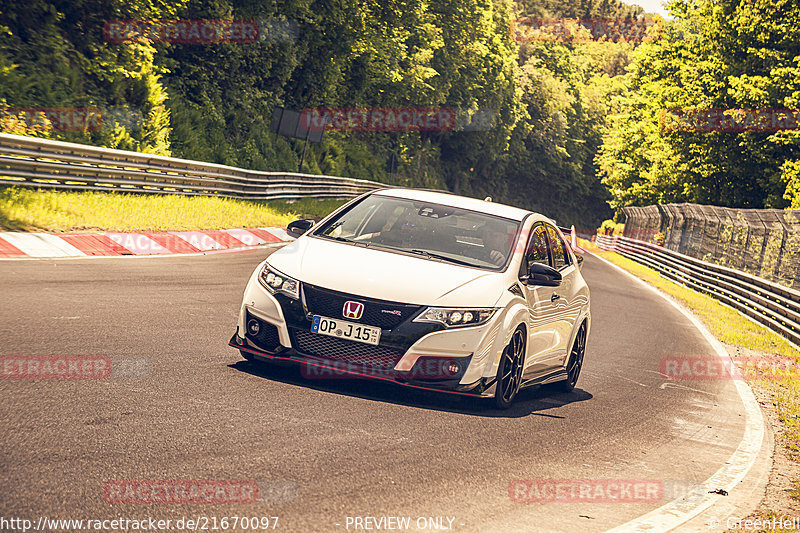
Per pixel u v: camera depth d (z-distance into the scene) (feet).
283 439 60.29
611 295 261.24
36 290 109.29
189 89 413.39
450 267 81.87
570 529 51.52
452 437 69.00
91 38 298.97
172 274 146.92
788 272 248.11
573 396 101.91
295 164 515.50
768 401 122.72
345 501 49.55
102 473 48.37
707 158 481.87
